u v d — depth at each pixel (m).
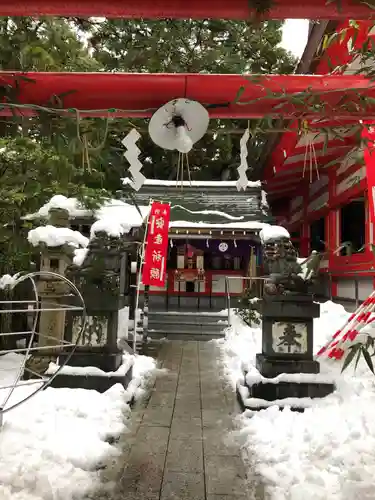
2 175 4.80
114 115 2.68
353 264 11.12
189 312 12.16
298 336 5.39
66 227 7.10
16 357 7.38
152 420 4.95
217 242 14.93
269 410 4.82
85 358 5.52
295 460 3.73
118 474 3.57
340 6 2.05
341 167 11.77
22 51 3.93
